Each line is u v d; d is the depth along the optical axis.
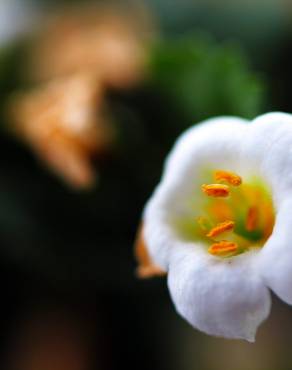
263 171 0.10
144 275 0.11
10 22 0.19
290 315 0.17
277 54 0.18
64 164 0.15
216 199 0.11
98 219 0.16
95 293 0.17
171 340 0.17
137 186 0.16
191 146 0.11
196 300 0.10
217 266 0.10
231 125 0.11
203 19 0.19
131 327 0.17
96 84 0.16
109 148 0.15
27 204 0.17
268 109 0.16
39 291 0.17
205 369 0.17
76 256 0.16
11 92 0.18
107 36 0.18
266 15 0.18
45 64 0.18
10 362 0.17
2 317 0.17
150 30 0.19
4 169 0.17
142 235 0.11
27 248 0.16
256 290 0.09
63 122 0.15
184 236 0.11
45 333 0.17
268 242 0.09
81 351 0.17
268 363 0.17
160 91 0.15
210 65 0.15
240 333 0.09
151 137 0.16
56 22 0.19
